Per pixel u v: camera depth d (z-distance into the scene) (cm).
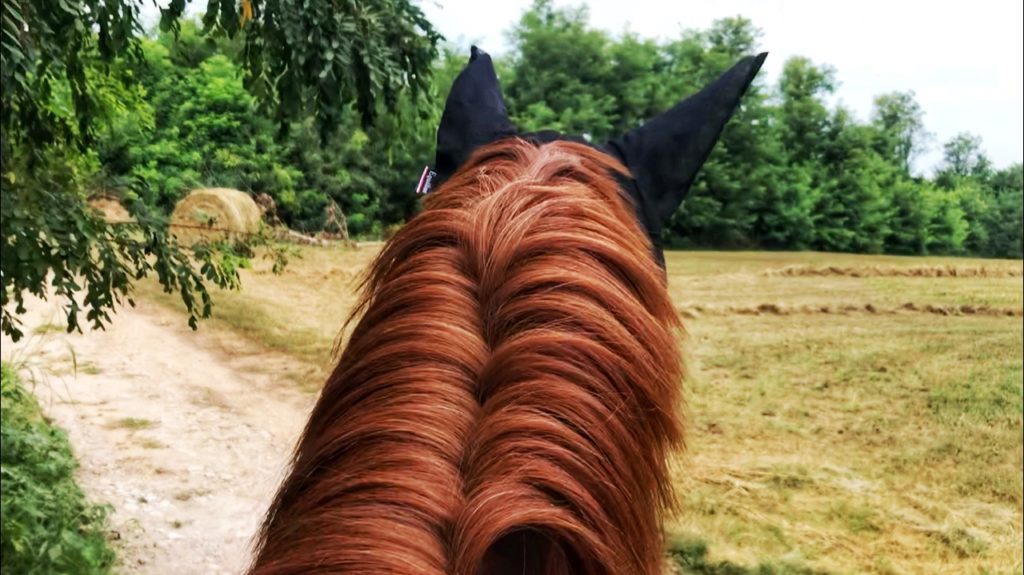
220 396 711
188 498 505
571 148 107
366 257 1003
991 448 625
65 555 384
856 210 1933
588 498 67
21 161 293
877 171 2025
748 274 1321
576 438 68
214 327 916
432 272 82
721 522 504
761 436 650
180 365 796
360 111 282
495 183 95
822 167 2088
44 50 227
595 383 73
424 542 61
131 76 315
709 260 1518
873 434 651
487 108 129
